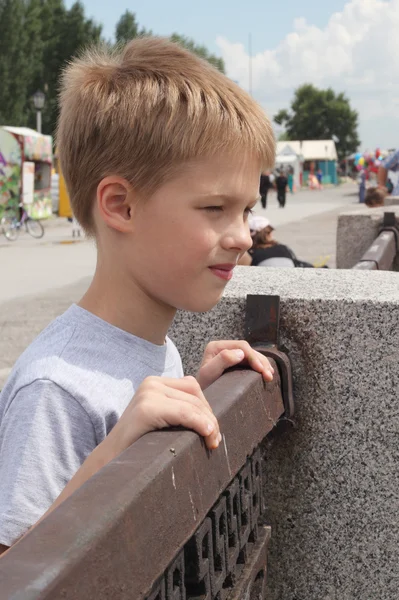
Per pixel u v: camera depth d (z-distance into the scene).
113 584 0.79
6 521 1.09
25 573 0.68
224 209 1.28
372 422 1.72
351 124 114.94
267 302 1.72
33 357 1.23
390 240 4.67
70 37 56.28
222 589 1.30
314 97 115.06
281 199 34.84
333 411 1.73
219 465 1.16
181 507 0.99
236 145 1.25
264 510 1.69
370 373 1.70
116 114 1.26
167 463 0.96
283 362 1.65
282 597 1.82
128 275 1.31
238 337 1.80
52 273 12.34
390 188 11.64
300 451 1.76
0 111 48.66
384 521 1.75
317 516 1.78
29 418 1.15
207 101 1.25
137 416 1.05
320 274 2.06
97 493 0.85
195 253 1.26
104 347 1.27
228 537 1.30
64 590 0.70
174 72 1.28
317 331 1.72
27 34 49.94
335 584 1.79
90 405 1.18
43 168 24.92
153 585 0.92
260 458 1.56
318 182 74.81
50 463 1.13
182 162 1.23
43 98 27.59
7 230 18.70
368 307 1.69
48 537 0.75
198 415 1.06
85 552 0.75
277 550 1.81
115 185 1.27
